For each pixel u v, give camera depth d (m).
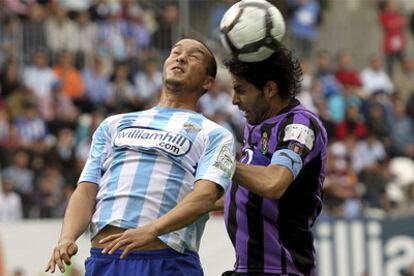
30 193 48.22
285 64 20.47
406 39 64.88
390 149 58.03
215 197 19.05
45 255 43.78
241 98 20.56
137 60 57.06
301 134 19.97
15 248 43.59
